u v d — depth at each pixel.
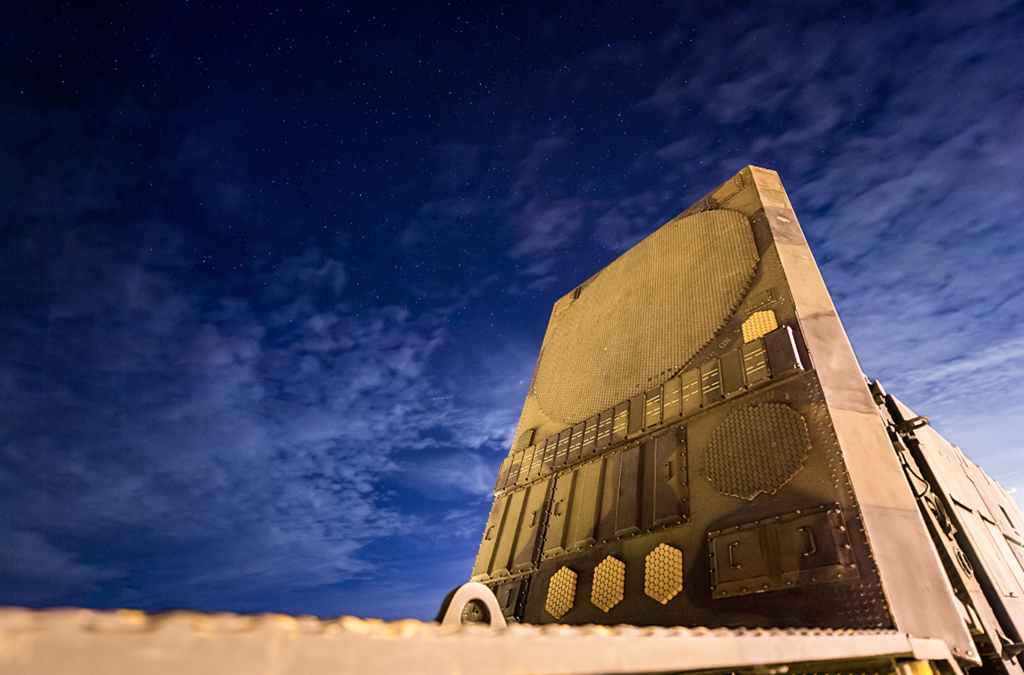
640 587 6.35
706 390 7.44
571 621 6.88
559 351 12.30
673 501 6.70
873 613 4.34
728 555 5.64
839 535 4.91
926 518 5.63
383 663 1.26
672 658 2.00
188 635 1.00
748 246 8.72
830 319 7.07
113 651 0.88
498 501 10.12
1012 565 7.32
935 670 3.87
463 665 1.41
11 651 0.74
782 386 6.50
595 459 8.55
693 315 8.87
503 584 8.37
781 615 4.89
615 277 12.06
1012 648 5.07
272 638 1.12
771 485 5.79
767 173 9.84
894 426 6.47
